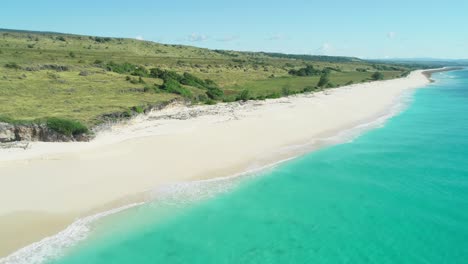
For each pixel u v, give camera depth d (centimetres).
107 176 2970
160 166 3244
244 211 2556
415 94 9738
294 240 2209
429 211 2564
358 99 7912
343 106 6800
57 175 2931
